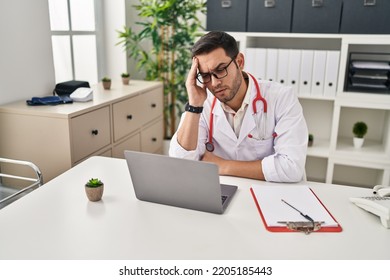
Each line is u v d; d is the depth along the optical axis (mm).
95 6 3098
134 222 1080
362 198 1177
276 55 2719
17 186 2059
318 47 2941
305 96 2717
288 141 1439
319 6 2543
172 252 937
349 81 2693
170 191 1161
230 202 1218
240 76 1399
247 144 1553
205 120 1568
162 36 3172
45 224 1066
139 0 3188
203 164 1069
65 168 1916
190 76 1378
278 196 1244
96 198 1207
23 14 2146
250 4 2684
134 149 2617
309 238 1007
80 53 2955
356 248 964
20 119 1938
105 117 2188
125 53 3184
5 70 2057
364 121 3006
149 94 2787
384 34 2463
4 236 1003
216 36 1302
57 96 2184
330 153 2752
